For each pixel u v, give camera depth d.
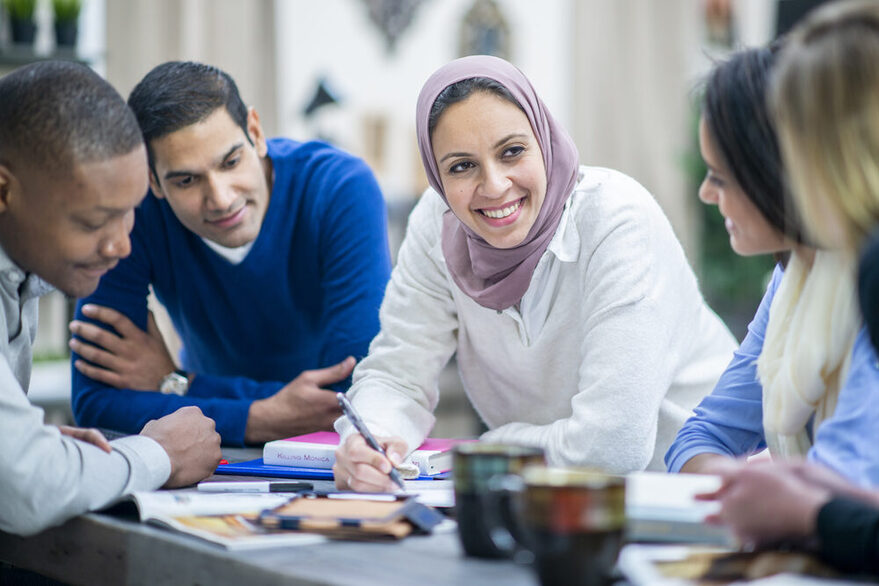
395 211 5.61
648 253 1.59
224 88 1.91
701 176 5.65
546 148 1.58
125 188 1.39
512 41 5.83
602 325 1.56
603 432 1.51
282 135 4.94
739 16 6.09
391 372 1.77
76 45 4.13
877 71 0.94
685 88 5.91
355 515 1.17
